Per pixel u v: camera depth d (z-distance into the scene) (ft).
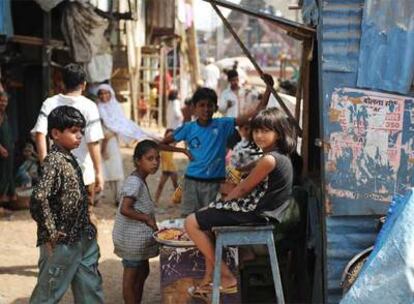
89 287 14.15
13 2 32.35
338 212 14.25
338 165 14.20
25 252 21.71
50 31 30.22
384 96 14.16
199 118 18.56
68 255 13.58
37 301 13.71
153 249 15.97
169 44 64.18
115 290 18.31
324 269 14.47
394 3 13.97
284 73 82.69
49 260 13.53
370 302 11.68
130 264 15.88
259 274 15.98
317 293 15.14
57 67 32.42
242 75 48.26
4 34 26.99
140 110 65.31
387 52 14.07
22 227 24.73
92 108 18.30
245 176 16.08
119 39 42.50
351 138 14.19
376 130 14.17
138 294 16.42
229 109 35.37
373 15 14.01
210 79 56.03
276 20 15.49
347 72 14.14
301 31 16.11
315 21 15.02
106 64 33.22
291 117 17.57
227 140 18.57
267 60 114.93
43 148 18.04
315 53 17.35
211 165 18.47
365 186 14.23
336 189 14.23
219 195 18.57
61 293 13.75
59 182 13.39
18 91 32.45
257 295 16.30
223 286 14.17
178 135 18.81
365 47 14.08
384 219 13.62
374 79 14.10
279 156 13.52
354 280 12.66
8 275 19.29
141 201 15.84
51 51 31.76
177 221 16.70
